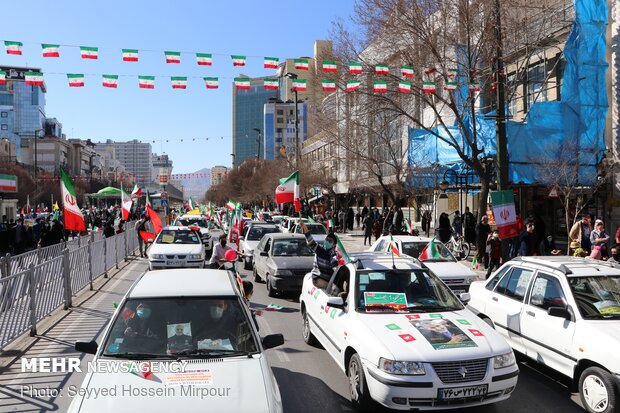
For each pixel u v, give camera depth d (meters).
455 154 20.58
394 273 7.15
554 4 20.00
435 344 5.57
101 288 14.53
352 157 26.08
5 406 6.07
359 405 5.88
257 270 15.48
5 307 8.09
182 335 4.99
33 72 12.05
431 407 5.31
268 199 55.31
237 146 170.88
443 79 18.92
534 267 7.36
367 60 19.39
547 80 19.73
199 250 16.84
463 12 16.78
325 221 34.28
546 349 6.61
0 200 37.50
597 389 5.71
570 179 16.91
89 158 145.12
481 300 8.20
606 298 6.43
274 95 131.12
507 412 5.95
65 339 9.05
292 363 7.75
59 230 19.88
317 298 8.12
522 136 17.56
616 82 18.66
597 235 13.06
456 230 22.84
